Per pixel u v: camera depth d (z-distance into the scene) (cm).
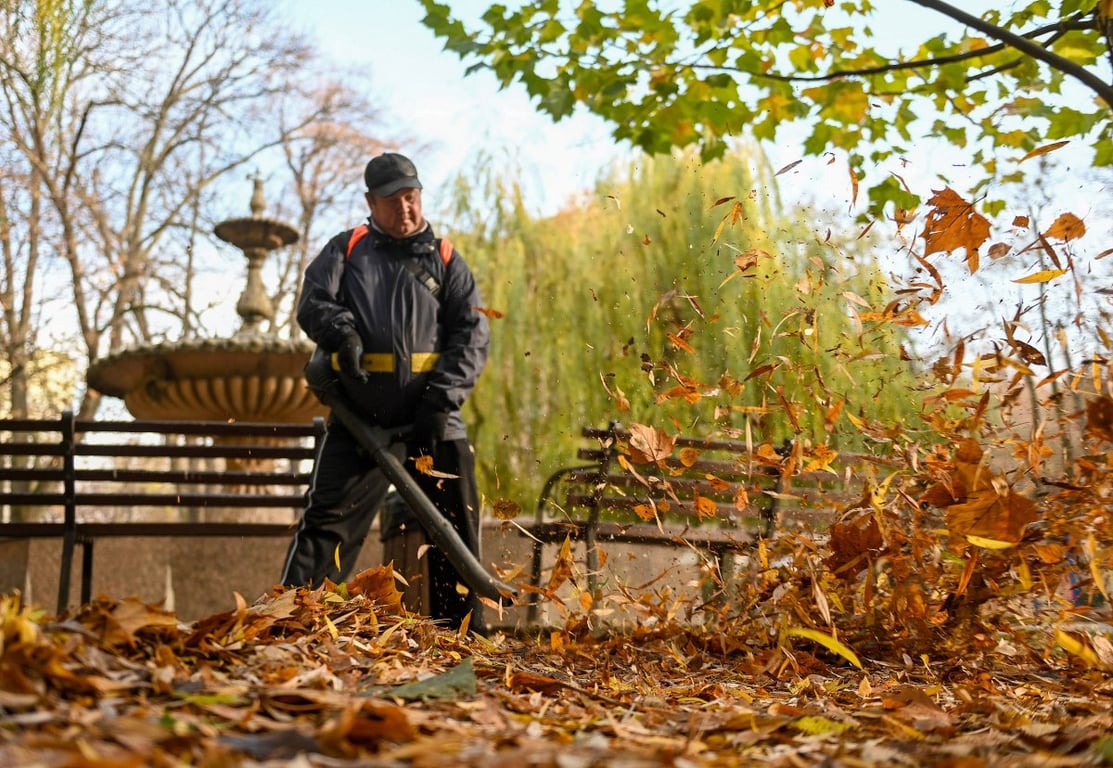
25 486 1778
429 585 456
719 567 419
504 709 211
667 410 646
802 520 444
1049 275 304
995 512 312
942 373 337
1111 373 311
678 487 460
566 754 150
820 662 349
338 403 446
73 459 594
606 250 1107
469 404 1094
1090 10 430
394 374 444
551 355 1088
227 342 975
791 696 289
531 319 1105
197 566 737
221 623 234
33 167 1906
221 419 1035
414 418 447
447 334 459
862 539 357
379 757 145
